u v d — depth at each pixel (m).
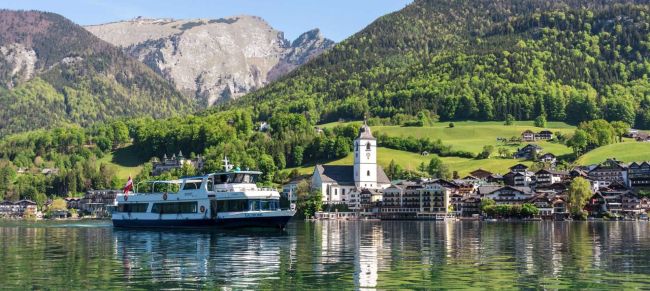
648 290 67.00
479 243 120.81
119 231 158.00
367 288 67.56
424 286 68.88
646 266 84.19
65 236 140.00
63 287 68.25
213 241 123.25
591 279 73.56
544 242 123.69
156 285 69.25
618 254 99.25
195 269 80.88
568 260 90.62
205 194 155.50
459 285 69.44
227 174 157.62
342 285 69.25
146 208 165.50
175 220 160.00
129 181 175.88
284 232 153.38
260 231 152.50
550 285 69.69
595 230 175.75
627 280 72.94
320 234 150.75
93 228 176.50
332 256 95.50
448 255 97.31
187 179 159.88
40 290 66.62
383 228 193.00
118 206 172.12
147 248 108.06
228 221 153.25
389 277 74.44
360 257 94.06
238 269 80.94
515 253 100.62
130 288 67.56
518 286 69.06
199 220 155.88
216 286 68.69
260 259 91.38
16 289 67.12
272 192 157.00
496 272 78.50
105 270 80.00
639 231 168.75
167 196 161.88
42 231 162.88
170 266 83.69
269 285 69.25
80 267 82.81
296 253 99.75
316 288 67.62
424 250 105.44
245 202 153.25
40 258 93.12
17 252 101.81
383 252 101.69
